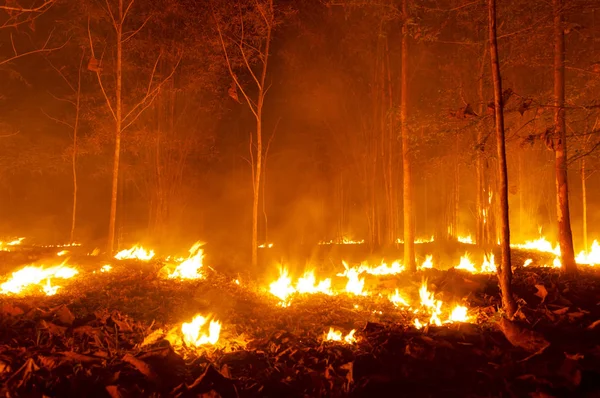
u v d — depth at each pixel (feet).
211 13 58.75
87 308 34.14
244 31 58.59
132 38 68.80
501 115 32.58
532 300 37.93
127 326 30.32
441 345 25.81
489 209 68.85
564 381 22.16
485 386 22.39
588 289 41.96
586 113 48.26
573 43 57.62
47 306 32.99
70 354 24.08
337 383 22.59
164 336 28.91
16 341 26.63
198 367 24.64
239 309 36.52
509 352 25.45
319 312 36.37
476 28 55.47
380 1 53.93
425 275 48.29
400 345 26.61
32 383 21.07
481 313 34.96
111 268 49.62
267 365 25.39
